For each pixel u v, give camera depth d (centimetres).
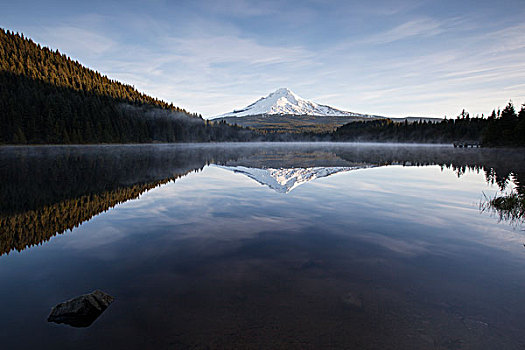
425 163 3362
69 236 778
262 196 1340
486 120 10112
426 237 755
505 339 365
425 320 404
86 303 420
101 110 9394
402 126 14562
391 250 665
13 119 6688
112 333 383
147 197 1332
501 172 2394
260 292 480
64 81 11056
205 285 504
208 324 398
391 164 3256
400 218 941
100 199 1295
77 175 2212
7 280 531
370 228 831
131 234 789
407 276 536
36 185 1722
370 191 1470
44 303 457
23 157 4128
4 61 9706
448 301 451
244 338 370
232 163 3453
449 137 11319
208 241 729
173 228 841
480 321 402
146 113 12425
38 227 866
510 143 6147
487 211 1041
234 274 545
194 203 1189
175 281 521
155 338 372
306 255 636
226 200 1249
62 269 575
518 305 440
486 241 725
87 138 8094
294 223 885
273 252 654
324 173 2347
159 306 443
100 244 715
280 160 3962
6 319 416
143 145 9988
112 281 523
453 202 1202
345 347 352
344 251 658
